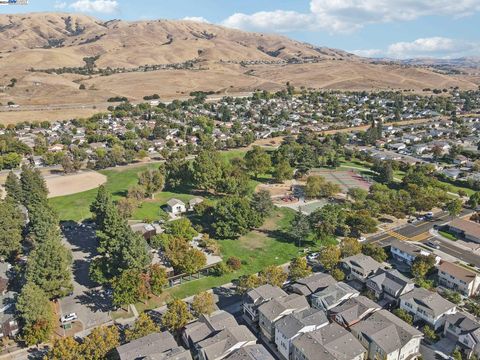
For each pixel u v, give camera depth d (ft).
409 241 366.63
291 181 541.34
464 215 427.74
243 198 400.67
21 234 354.54
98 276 277.23
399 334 224.53
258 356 209.36
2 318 235.61
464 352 228.43
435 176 552.00
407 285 270.46
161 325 244.83
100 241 314.55
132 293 254.27
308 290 272.10
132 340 216.74
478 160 604.90
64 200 455.22
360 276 293.02
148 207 436.76
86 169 575.79
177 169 499.51
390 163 563.48
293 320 232.32
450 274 290.76
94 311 263.70
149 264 287.89
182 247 310.86
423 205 421.18
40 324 225.97
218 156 540.11
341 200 469.98
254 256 340.18
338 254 309.63
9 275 290.56
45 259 264.72
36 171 444.96
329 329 227.40
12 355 225.15
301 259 301.84
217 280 302.66
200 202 426.10
